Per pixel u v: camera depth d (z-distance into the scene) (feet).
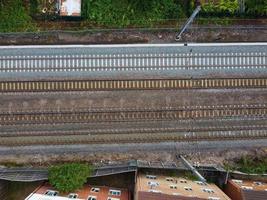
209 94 85.20
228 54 84.89
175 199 67.56
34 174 81.25
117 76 84.58
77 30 83.66
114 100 84.79
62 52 83.87
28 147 84.53
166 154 85.35
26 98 84.23
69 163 84.28
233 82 85.20
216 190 77.05
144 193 68.28
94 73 84.38
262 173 83.87
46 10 82.84
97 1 83.46
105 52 84.33
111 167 82.58
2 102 84.02
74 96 84.53
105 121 84.79
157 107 85.10
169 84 84.79
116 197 78.38
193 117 85.35
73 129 84.69
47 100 84.38
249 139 85.61
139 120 84.94
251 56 85.10
